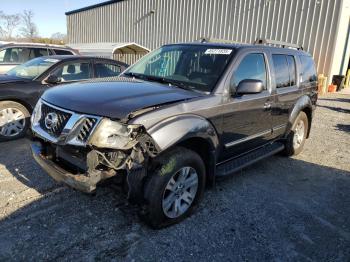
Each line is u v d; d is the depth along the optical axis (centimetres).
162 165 304
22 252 282
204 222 346
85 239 305
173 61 436
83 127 288
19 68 677
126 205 367
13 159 493
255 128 441
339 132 811
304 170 527
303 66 571
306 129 609
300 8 1430
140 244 302
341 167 552
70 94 330
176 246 303
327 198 427
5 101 575
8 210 347
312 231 345
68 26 2827
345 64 1884
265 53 459
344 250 316
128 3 2181
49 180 422
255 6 1560
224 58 399
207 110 347
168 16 1942
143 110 297
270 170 517
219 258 291
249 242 318
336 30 1350
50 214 343
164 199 316
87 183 279
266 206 392
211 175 371
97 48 1583
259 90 366
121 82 380
